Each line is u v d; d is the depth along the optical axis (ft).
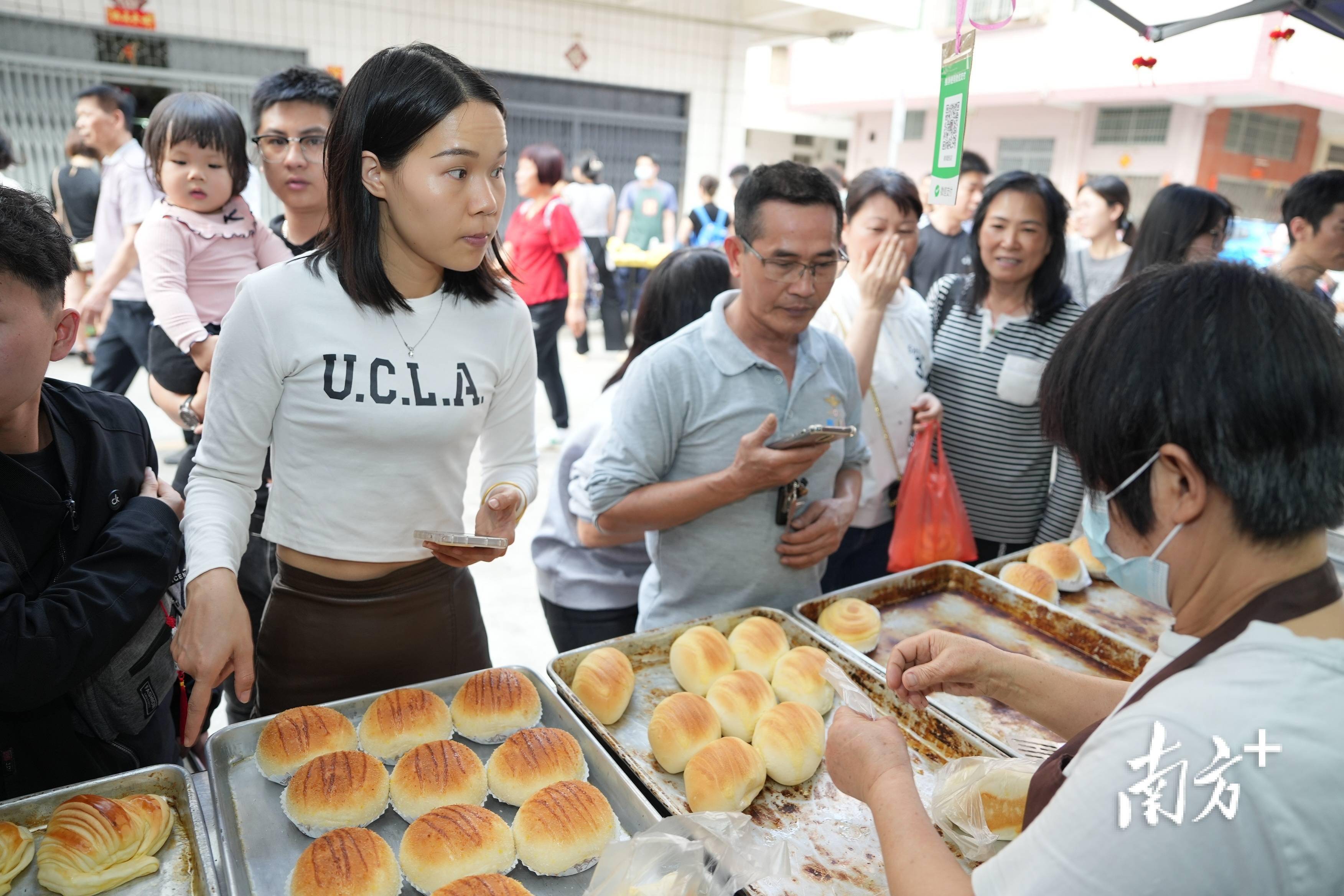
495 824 3.37
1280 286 2.04
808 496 5.42
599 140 28.68
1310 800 1.76
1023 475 7.61
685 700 4.27
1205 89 20.98
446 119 3.60
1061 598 6.47
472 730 4.00
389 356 4.07
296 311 3.94
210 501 3.98
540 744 3.80
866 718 3.32
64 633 3.17
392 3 23.59
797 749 4.00
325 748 3.73
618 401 5.12
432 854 3.20
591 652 4.65
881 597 5.93
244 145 7.46
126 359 12.95
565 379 22.66
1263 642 1.95
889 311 7.35
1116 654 5.32
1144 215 9.09
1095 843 1.88
